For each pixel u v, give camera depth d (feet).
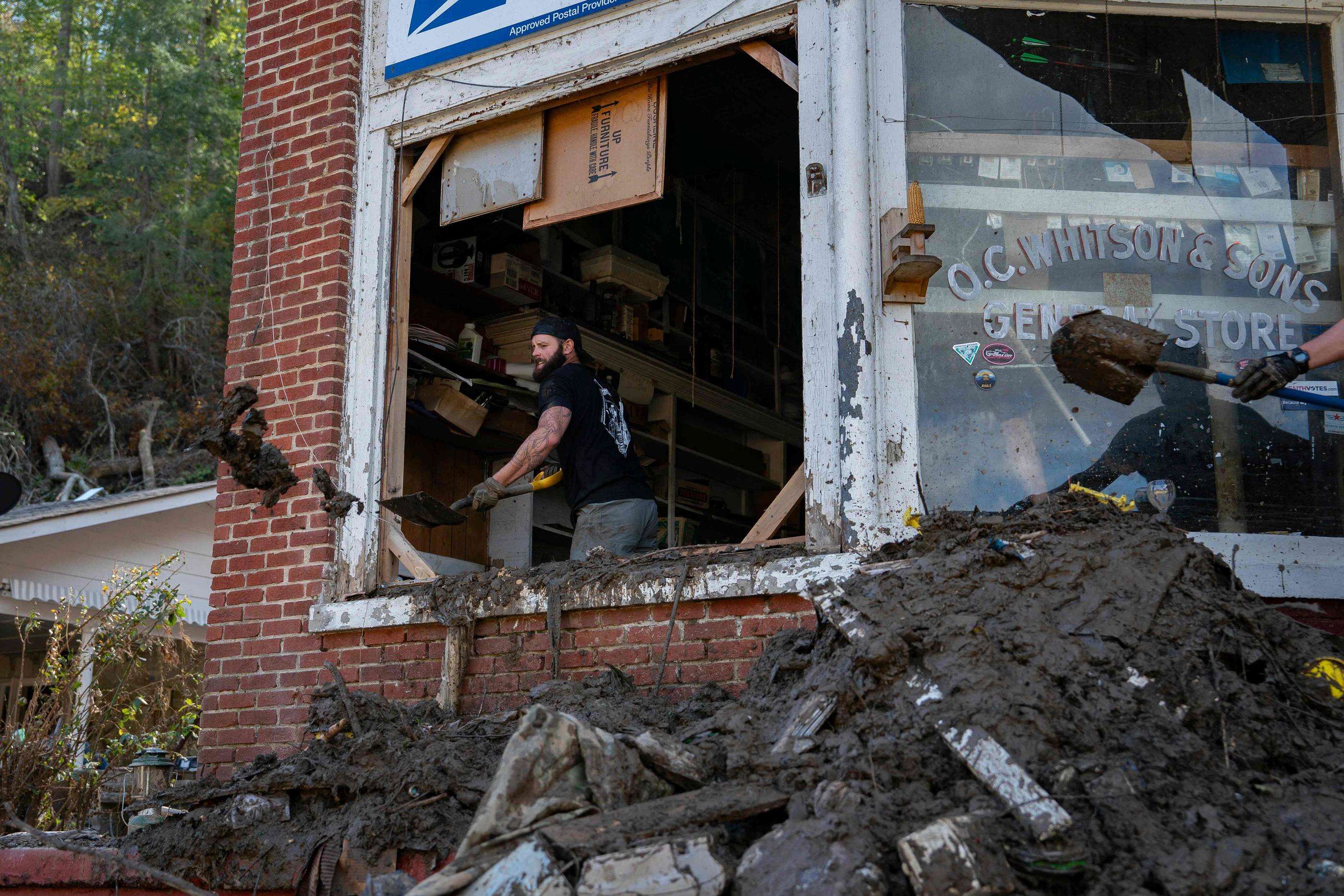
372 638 16.55
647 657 14.34
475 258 22.62
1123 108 14.88
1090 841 8.01
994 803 8.33
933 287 14.23
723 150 25.57
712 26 15.70
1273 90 14.94
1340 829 7.98
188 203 80.38
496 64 17.58
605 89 16.80
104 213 82.69
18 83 87.71
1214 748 8.97
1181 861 7.75
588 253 25.16
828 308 14.11
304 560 17.26
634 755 9.72
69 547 36.96
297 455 17.65
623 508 16.61
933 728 9.05
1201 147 14.80
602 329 25.04
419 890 8.61
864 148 14.29
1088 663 9.39
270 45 19.51
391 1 18.70
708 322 28.43
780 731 10.01
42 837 14.17
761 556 13.99
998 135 14.69
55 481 68.39
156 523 39.40
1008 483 13.67
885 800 8.55
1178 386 14.02
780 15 15.26
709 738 10.39
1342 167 14.67
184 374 78.89
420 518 15.34
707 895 8.10
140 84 86.43
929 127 14.65
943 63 14.85
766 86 22.56
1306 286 14.40
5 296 73.26
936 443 13.78
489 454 23.56
